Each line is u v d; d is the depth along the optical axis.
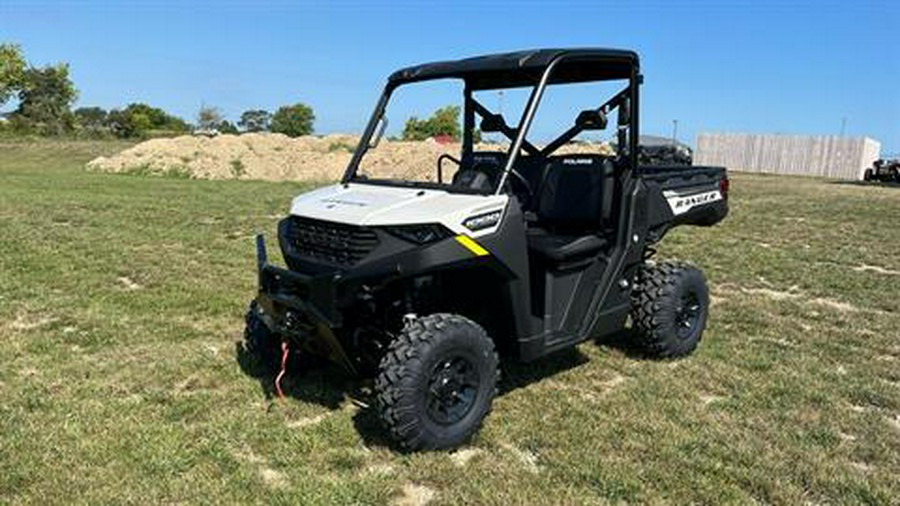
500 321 4.11
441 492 3.39
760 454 3.78
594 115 4.63
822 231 11.78
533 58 4.19
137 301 6.43
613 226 4.64
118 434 3.84
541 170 4.80
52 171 22.52
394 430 3.63
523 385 4.69
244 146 25.73
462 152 4.89
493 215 3.82
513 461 3.69
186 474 3.47
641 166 5.44
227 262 8.17
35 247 8.72
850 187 23.27
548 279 4.32
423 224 3.65
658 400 4.45
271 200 14.84
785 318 6.42
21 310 6.11
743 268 8.49
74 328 5.71
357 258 3.71
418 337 3.63
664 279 5.12
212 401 4.30
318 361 4.79
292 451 3.72
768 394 4.61
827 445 3.94
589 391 4.64
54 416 4.05
